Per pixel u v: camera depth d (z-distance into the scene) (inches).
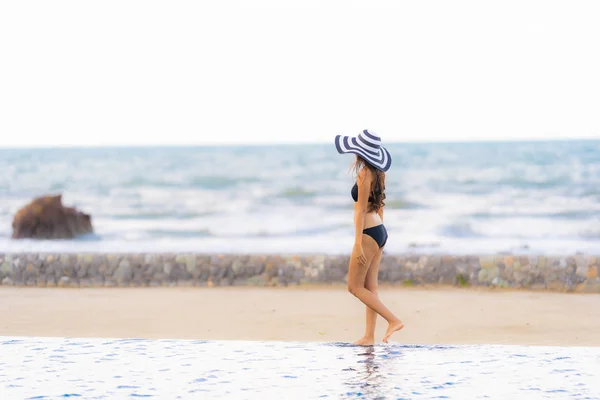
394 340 338.3
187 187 1836.9
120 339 323.9
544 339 339.6
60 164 2228.1
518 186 1626.5
